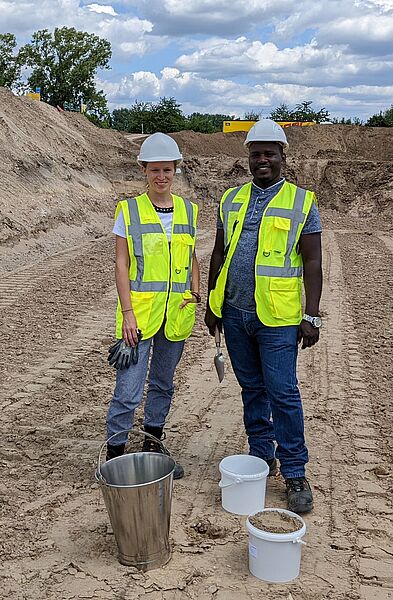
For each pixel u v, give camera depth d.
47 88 54.78
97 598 3.39
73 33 54.38
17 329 8.57
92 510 4.26
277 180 4.31
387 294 10.92
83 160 23.81
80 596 3.41
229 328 4.46
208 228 20.61
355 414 5.92
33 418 5.72
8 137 19.64
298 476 4.29
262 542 3.49
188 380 6.80
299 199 4.24
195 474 4.78
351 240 17.84
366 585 3.54
